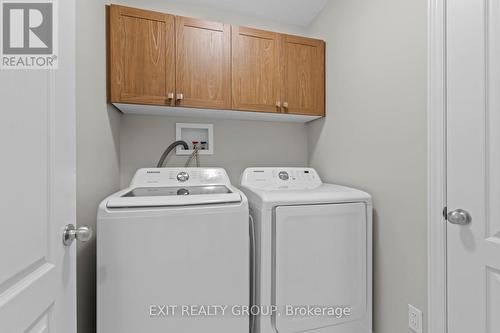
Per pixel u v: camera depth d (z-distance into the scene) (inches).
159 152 72.3
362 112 59.5
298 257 49.2
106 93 54.4
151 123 71.7
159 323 41.0
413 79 46.2
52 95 25.3
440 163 41.2
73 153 29.6
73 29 29.6
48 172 24.6
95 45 47.7
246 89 65.6
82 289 42.7
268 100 67.7
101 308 38.8
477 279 36.7
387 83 52.1
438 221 41.6
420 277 45.1
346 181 65.5
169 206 42.2
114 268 39.3
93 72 46.4
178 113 69.4
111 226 39.3
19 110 20.5
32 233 22.0
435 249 42.1
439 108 41.1
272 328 48.2
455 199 39.4
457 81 38.8
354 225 53.0
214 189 58.7
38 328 23.0
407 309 47.5
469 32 37.0
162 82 58.6
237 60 64.7
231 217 44.9
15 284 20.1
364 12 58.6
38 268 23.2
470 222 37.5
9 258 19.1
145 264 40.4
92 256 46.8
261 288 47.8
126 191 52.7
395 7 50.0
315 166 80.5
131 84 56.3
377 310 54.6
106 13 55.4
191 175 62.7
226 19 75.8
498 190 34.4
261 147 81.7
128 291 39.8
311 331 50.0
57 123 26.1
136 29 56.8
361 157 60.0
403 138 48.4
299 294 49.2
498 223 34.5
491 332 35.3
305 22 82.2
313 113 72.9
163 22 58.8
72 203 29.3
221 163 77.7
